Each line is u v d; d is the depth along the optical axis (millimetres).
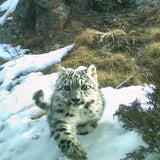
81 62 1435
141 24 1721
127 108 638
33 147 714
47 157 646
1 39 2326
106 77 1202
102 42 1604
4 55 2000
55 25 1940
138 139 593
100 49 1553
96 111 717
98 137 675
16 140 771
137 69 1252
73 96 656
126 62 1315
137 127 608
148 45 1451
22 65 1652
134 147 572
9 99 1208
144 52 1391
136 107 638
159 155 531
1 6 3035
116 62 1323
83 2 2086
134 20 1796
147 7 1870
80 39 1697
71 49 1664
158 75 1109
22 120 941
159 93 656
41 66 1575
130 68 1269
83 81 681
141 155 520
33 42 2023
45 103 890
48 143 710
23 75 1549
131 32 1608
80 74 698
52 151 667
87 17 2027
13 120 961
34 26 2162
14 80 1498
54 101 718
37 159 650
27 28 2189
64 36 1891
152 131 575
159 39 1477
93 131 711
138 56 1374
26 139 763
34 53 1892
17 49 2053
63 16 1940
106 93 974
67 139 634
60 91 693
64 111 687
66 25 1979
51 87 1204
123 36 1575
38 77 1403
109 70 1296
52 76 1338
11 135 850
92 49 1586
